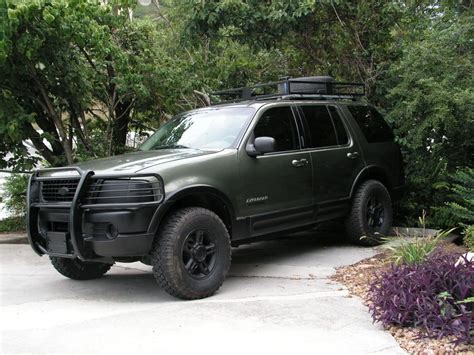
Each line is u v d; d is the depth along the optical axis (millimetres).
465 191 7320
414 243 5480
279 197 6004
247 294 5215
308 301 4871
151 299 5176
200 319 4434
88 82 8719
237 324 4289
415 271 4289
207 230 5152
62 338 4082
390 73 9352
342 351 3719
